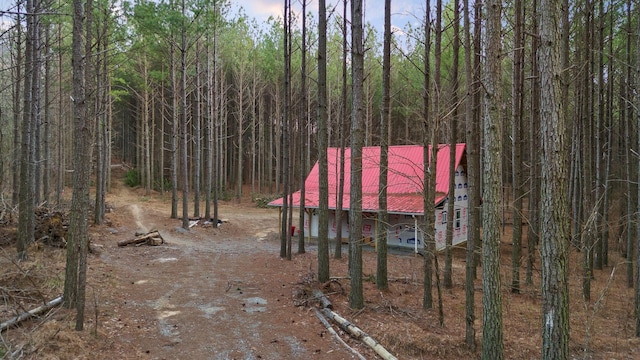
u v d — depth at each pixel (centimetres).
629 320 1132
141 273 1402
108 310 968
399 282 1411
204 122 4094
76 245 898
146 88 3247
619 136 2233
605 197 1591
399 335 880
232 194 4541
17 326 775
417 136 3559
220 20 2494
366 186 2383
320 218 1266
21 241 1245
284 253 1795
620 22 1568
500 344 691
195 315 1008
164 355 775
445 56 1619
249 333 905
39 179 1861
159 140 4956
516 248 1362
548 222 569
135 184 4603
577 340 954
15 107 1516
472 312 859
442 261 1883
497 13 676
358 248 1061
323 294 1157
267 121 5059
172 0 2166
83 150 803
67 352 700
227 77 4631
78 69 791
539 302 1266
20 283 958
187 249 1933
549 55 557
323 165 1259
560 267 561
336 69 3466
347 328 918
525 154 2683
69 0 1305
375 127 3803
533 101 1320
